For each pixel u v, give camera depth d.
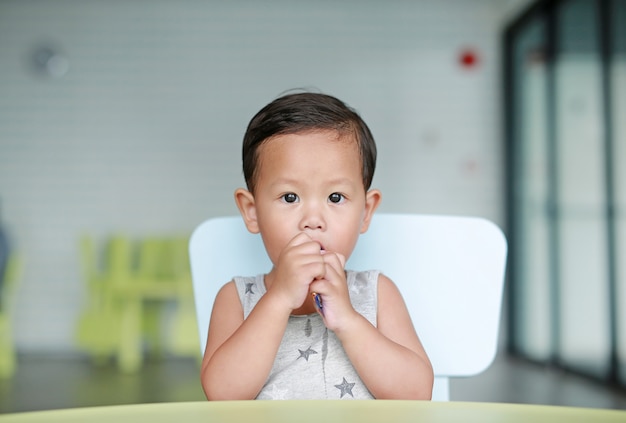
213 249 1.24
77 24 7.35
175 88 7.38
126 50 7.37
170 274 6.79
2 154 7.29
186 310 6.34
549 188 5.71
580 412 0.56
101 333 6.25
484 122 7.33
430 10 7.39
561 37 5.48
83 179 7.32
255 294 1.11
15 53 7.31
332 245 0.99
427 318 1.23
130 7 7.38
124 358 6.01
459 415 0.54
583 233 4.97
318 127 0.99
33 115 7.31
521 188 6.55
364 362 0.95
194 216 7.36
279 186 0.99
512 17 6.86
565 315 5.32
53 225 7.28
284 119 0.99
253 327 0.95
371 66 7.41
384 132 7.38
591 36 4.84
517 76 6.77
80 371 5.74
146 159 7.36
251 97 7.41
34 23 7.32
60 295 7.23
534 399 4.30
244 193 1.06
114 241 6.88
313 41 7.42
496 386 4.84
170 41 7.39
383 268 1.25
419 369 0.98
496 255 1.24
